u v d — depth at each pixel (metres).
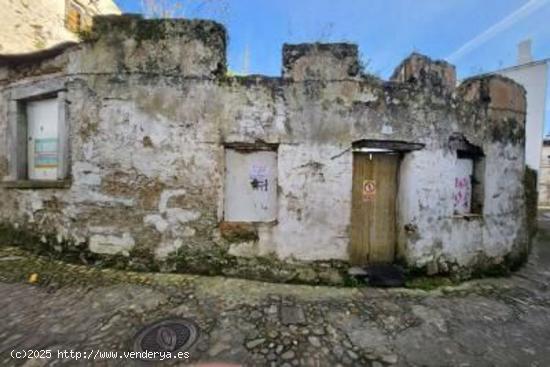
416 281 4.60
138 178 4.44
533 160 11.52
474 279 5.14
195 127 4.39
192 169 4.40
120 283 4.03
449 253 4.97
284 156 4.40
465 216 5.16
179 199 4.41
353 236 4.82
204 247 4.41
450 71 5.02
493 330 3.56
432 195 4.82
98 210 4.52
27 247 5.01
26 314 3.33
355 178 4.80
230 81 4.38
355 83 4.46
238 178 4.54
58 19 7.74
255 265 4.39
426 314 3.75
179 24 4.38
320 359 2.84
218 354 2.82
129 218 4.46
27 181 4.94
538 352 3.22
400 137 4.59
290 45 4.44
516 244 5.95
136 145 4.43
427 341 3.23
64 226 4.68
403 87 4.61
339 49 4.45
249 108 4.39
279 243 4.42
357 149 4.65
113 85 4.46
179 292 3.86
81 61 4.57
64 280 4.07
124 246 4.47
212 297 3.78
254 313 3.48
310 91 4.42
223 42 4.47
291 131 4.41
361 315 3.60
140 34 4.42
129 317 3.29
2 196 5.37
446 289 4.54
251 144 4.43
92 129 4.52
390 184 4.89
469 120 5.17
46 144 5.19
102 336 3.00
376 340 3.18
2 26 6.33
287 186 4.41
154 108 4.41
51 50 4.76
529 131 11.59
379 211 4.88
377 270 4.64
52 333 3.03
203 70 4.38
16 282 4.01
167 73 4.39
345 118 4.45
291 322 3.35
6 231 5.30
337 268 4.46
